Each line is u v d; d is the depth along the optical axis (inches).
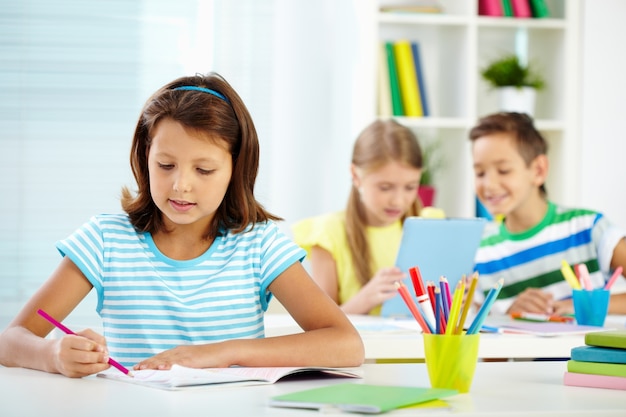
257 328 66.9
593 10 145.8
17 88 150.9
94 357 51.4
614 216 146.6
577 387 50.4
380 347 72.4
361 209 114.7
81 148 152.2
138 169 66.4
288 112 159.2
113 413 40.2
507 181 111.0
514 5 147.2
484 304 49.4
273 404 41.9
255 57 154.7
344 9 151.9
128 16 152.1
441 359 48.2
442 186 150.9
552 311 97.0
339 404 40.8
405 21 141.4
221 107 62.3
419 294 50.8
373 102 139.6
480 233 94.5
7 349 56.7
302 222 116.3
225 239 67.9
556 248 112.0
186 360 53.5
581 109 146.2
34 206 151.4
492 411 41.8
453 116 148.8
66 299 63.4
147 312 65.4
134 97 152.8
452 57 148.9
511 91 145.7
